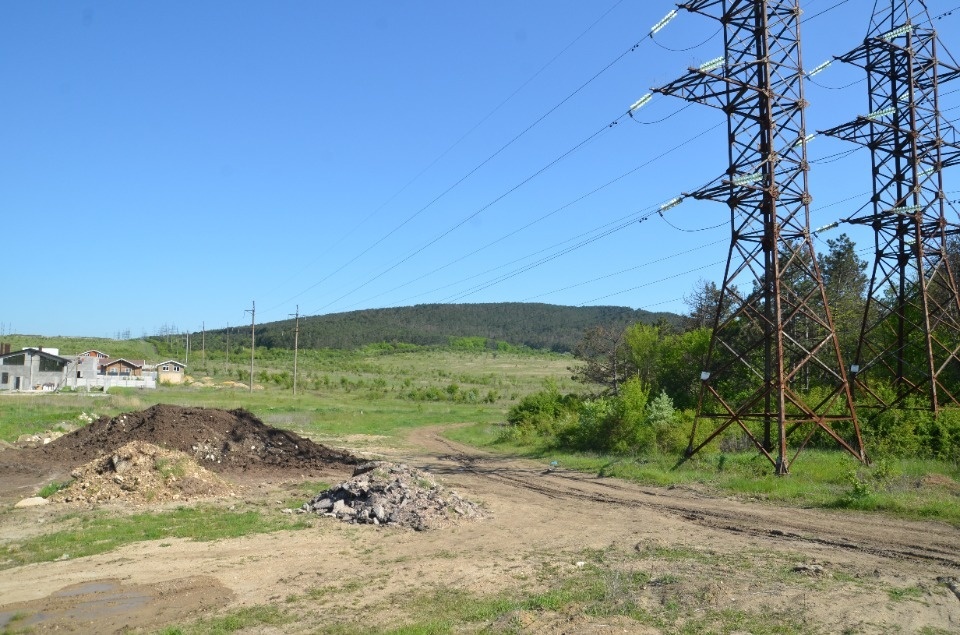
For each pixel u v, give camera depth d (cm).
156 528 1530
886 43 2703
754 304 2605
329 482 2328
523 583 1074
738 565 1148
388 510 1634
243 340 19388
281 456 2828
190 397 6950
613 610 899
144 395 6844
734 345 3891
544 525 1602
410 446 4178
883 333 3362
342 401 8038
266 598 1020
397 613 934
